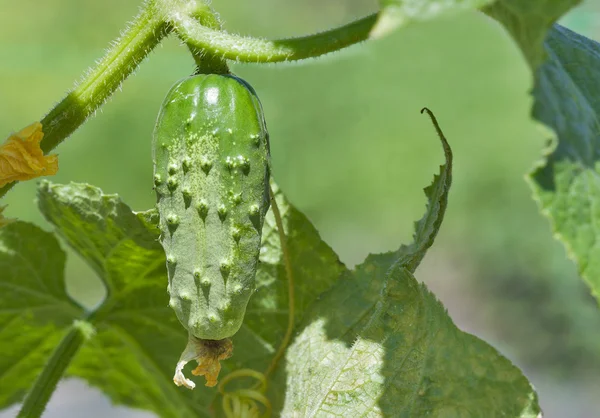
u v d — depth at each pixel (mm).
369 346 553
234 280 513
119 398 690
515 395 554
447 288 1770
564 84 511
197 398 639
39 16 1771
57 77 1672
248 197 515
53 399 1403
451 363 553
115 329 632
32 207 1483
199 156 515
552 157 485
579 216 485
